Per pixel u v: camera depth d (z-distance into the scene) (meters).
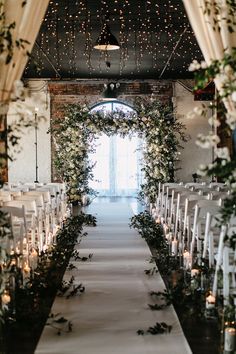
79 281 6.95
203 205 7.20
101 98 14.47
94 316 5.50
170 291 6.05
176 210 8.98
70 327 5.07
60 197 12.08
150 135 14.48
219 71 3.64
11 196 8.54
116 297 6.19
